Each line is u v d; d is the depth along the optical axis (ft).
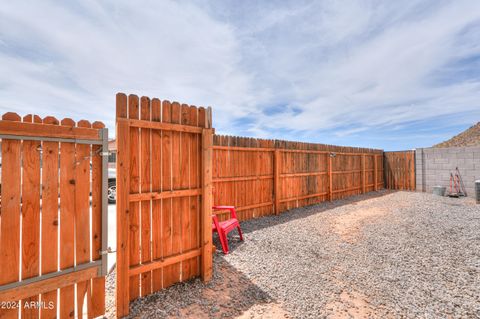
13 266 5.50
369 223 17.58
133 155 7.48
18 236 5.60
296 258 11.31
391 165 38.04
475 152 29.68
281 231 15.64
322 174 26.40
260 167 19.61
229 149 17.29
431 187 33.50
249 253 11.85
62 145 6.25
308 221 18.22
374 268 10.25
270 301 7.68
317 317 6.85
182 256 8.51
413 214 20.06
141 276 7.61
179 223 8.61
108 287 8.57
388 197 29.58
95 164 6.77
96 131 6.73
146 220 7.73
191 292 8.05
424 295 8.07
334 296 8.02
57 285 5.98
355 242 13.58
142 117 7.60
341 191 28.99
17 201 5.61
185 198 8.80
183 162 8.78
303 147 23.97
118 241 6.81
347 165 30.50
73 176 6.39
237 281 8.96
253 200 18.99
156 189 7.96
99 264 6.66
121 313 6.67
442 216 19.11
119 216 6.89
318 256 11.57
